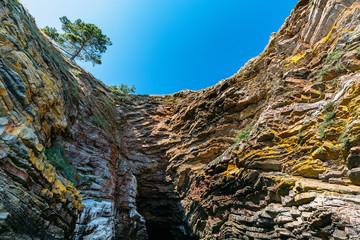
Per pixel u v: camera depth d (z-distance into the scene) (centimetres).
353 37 1098
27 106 959
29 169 772
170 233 2366
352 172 792
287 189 1056
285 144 1221
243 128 1955
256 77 2000
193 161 2228
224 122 2169
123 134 2900
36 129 1046
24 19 1400
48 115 1273
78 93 2100
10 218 655
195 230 1909
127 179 2173
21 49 1087
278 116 1366
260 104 1831
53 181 946
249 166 1347
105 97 2934
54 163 1247
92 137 1981
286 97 1406
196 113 2623
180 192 2273
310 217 849
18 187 711
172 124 2956
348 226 687
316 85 1237
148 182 2452
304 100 1274
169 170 2459
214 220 1623
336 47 1188
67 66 2430
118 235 1739
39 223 806
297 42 1611
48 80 1338
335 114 987
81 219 1246
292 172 1094
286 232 995
